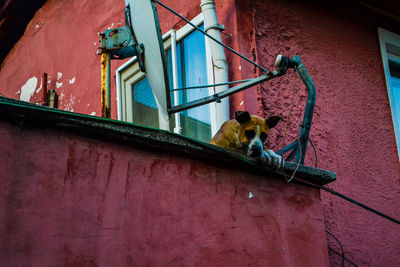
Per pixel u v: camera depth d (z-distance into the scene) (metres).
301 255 4.25
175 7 7.01
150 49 4.74
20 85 9.52
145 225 3.67
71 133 3.61
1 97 3.39
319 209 4.51
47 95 8.62
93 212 3.51
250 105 5.81
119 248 3.52
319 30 6.98
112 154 3.71
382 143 6.85
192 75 6.49
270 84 6.06
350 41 7.24
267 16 6.48
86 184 3.55
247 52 6.09
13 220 3.25
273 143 5.73
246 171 4.29
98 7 8.34
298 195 4.46
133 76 7.38
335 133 6.45
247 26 6.23
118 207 3.61
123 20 7.78
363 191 6.36
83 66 8.23
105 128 3.67
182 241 3.78
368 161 6.59
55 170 3.47
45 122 3.51
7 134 3.38
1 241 3.18
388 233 6.31
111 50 5.21
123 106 7.29
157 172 3.85
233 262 3.94
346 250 5.89
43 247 3.28
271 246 4.15
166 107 4.57
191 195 3.94
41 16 9.55
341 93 6.77
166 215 3.78
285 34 6.57
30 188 3.36
